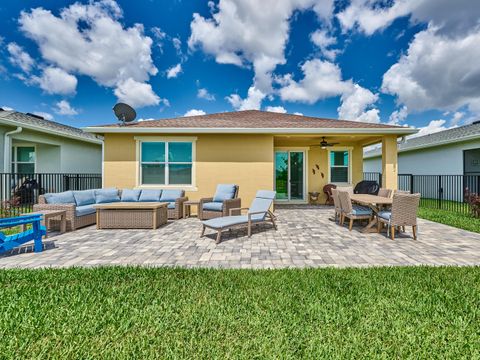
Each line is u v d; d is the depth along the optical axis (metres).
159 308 2.64
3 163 9.79
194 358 1.97
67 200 6.80
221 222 5.51
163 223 7.12
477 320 2.44
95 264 3.97
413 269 3.68
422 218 8.19
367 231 6.17
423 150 15.47
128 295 2.89
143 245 5.04
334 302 2.75
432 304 2.71
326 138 10.84
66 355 2.00
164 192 8.29
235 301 2.77
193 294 2.92
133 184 9.05
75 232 6.16
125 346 2.10
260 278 3.35
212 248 4.86
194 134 9.14
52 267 3.80
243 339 2.19
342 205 6.77
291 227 6.80
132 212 6.54
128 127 8.57
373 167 21.66
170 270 3.62
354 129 8.61
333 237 5.70
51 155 12.55
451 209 9.99
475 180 12.17
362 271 3.60
